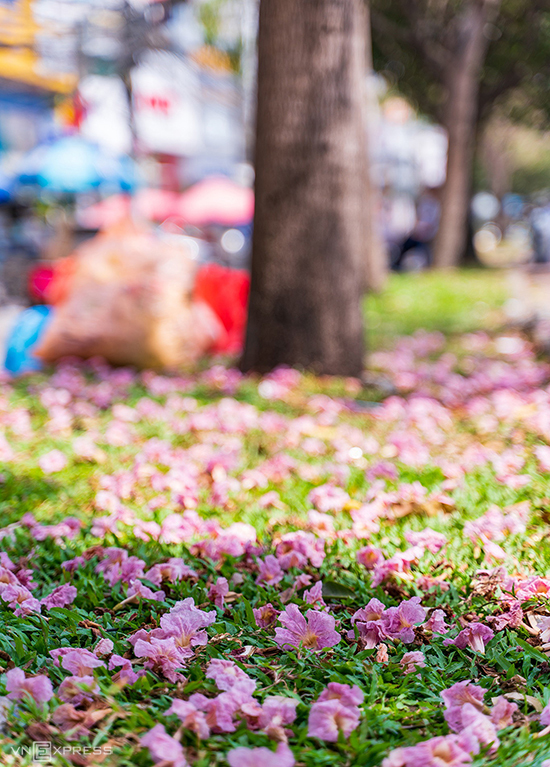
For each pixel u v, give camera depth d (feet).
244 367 23.15
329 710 6.45
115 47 36.14
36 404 19.84
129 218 27.04
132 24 33.50
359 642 8.17
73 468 14.93
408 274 67.00
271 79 21.57
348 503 12.25
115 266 25.34
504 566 9.66
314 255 22.21
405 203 130.93
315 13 21.11
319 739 6.39
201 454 15.25
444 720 6.91
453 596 9.21
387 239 94.73
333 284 22.41
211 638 8.09
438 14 67.21
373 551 10.16
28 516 11.81
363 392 20.84
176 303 25.20
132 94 45.47
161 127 94.48
